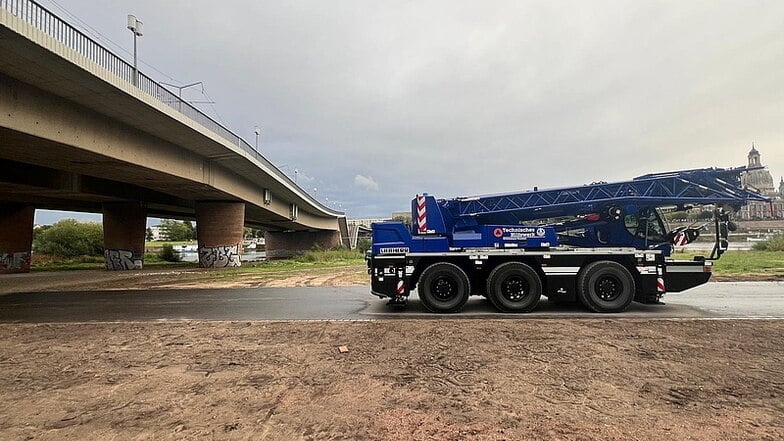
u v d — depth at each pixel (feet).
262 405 16.14
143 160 77.92
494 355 22.13
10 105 52.21
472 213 39.40
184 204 139.85
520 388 17.35
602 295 35.81
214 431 14.05
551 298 36.91
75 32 50.14
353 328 29.30
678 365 20.03
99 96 59.21
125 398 17.13
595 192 38.86
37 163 75.00
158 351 24.31
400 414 15.03
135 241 124.57
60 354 24.09
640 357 21.39
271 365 21.18
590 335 26.11
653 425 13.85
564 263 36.91
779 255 104.68
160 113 66.85
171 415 15.39
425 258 38.17
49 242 187.21
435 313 36.50
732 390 16.87
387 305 41.45
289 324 31.14
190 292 56.80
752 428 13.61
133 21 65.51
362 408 15.64
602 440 12.86
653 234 38.88
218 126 89.51
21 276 99.35
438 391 17.19
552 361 20.93
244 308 40.78
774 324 28.48
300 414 15.24
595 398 16.20
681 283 37.09
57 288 67.36
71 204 129.70
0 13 40.14
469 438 13.10
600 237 39.14
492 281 36.47
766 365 19.89
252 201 138.00
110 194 110.22
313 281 70.18
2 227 119.24
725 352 22.07
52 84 54.65
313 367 20.70
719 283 55.42
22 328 31.91
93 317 37.17
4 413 15.85
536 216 39.96
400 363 21.09
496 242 38.40
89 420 15.11
